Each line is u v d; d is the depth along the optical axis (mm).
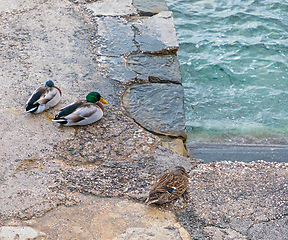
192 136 6668
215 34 9844
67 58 6457
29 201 3852
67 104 5461
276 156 5516
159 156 4660
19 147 4605
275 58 8969
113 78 6074
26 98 5492
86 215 3754
